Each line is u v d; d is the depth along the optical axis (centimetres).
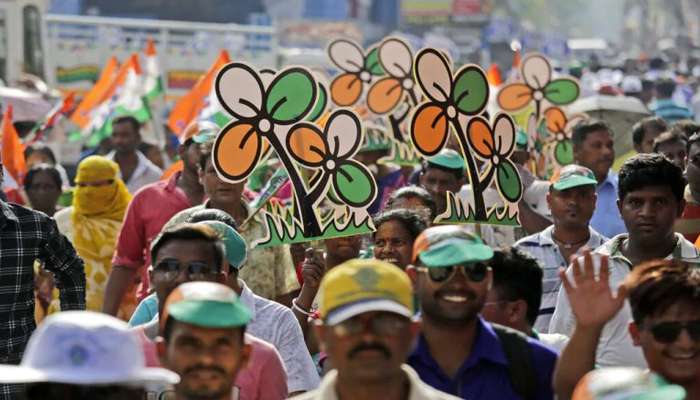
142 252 2112
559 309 1530
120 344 965
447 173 2064
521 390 1209
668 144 2441
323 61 5788
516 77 3328
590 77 5803
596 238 1839
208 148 1864
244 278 1852
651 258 1580
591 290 1181
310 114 1802
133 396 968
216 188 1852
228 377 1070
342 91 2866
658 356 1160
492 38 11450
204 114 3059
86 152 3606
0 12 4966
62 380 950
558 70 5844
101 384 955
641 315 1163
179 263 1340
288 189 2203
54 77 5703
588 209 1822
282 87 1739
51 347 959
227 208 1859
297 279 1870
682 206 1583
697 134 1958
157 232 2088
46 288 2183
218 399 1069
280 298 1869
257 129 1731
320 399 1073
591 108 3300
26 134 3941
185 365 1063
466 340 1217
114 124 3031
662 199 1558
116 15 9756
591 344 1177
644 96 5322
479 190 1827
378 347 1025
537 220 2266
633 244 1582
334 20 12262
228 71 1723
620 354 1420
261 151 1733
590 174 1830
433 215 1827
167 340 1092
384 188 2638
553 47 10456
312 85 1747
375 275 1029
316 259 1700
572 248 1827
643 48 14300
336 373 1079
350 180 1748
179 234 1348
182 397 1069
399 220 1562
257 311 1497
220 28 5944
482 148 1836
